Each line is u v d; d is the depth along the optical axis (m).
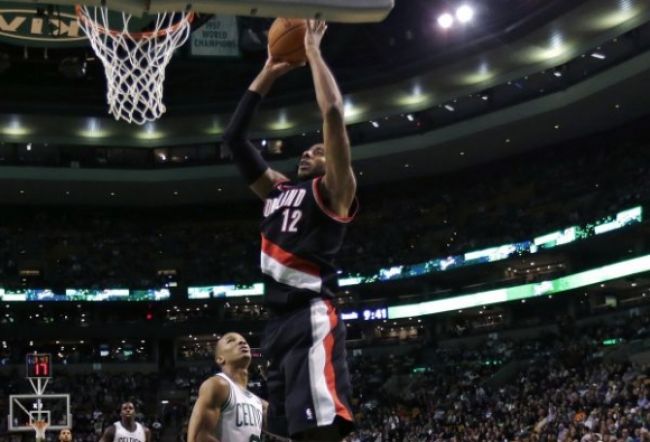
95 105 45.91
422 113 45.62
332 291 4.36
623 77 38.78
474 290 45.22
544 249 42.84
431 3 39.56
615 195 42.06
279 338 4.27
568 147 46.94
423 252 48.12
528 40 38.69
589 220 40.91
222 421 6.16
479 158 48.25
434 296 46.84
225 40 41.94
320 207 4.32
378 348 49.25
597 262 43.50
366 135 46.91
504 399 38.03
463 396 40.12
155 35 19.41
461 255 45.94
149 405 47.38
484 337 46.03
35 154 48.75
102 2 5.20
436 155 47.44
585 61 40.59
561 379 36.44
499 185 49.00
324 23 4.64
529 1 37.69
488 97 43.62
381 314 48.28
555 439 28.83
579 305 44.81
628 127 44.56
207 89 48.53
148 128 47.47
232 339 6.38
